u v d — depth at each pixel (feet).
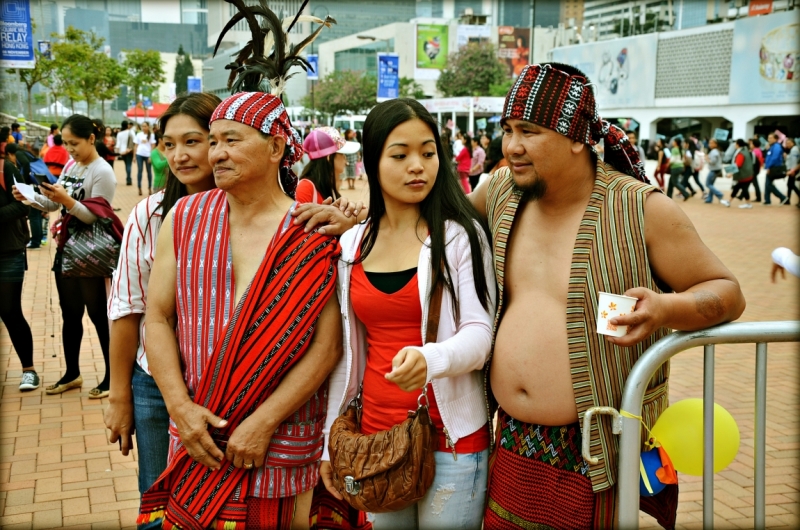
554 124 6.27
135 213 8.55
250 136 6.99
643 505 7.30
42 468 12.81
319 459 7.52
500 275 7.01
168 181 8.84
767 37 104.01
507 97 6.60
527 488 6.88
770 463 12.89
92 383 17.39
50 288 27.91
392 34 247.29
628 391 6.34
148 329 7.41
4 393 16.60
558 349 6.56
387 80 78.02
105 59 134.10
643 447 6.81
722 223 47.62
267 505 7.06
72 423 14.88
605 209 6.51
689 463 6.91
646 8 156.25
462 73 192.24
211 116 7.91
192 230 7.32
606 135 6.70
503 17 406.82
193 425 6.84
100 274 15.20
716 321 6.26
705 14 142.72
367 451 6.77
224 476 6.94
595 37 155.43
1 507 11.38
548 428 6.74
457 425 6.97
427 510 7.09
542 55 246.68
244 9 8.48
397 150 6.81
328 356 7.20
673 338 6.36
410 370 6.13
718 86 114.83
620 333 5.89
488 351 6.85
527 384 6.68
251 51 9.02
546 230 6.85
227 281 7.12
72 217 14.85
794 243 38.93
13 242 16.17
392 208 7.18
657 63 127.13
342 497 7.11
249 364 6.87
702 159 63.77
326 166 14.74
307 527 7.59
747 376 17.62
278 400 6.91
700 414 6.94
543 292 6.75
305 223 7.23
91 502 11.62
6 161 15.96
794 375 17.66
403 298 6.95
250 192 7.18
